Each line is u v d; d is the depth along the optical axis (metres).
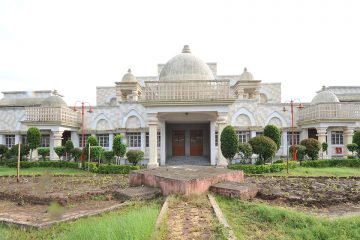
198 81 16.75
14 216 6.68
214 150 19.58
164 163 19.75
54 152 20.61
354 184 11.14
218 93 16.64
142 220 5.31
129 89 26.25
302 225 5.93
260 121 22.53
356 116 20.31
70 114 22.09
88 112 23.20
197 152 22.19
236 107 22.38
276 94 30.59
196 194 8.19
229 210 7.02
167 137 22.16
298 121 22.67
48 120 20.58
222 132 16.02
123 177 13.54
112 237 4.63
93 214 6.61
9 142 24.23
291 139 22.91
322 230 5.62
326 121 20.06
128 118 22.69
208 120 20.75
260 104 22.69
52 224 5.92
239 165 14.98
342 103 20.31
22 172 15.48
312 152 18.25
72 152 18.17
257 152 16.02
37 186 10.57
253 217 6.45
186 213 6.38
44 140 23.45
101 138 23.12
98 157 16.72
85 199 8.57
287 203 7.98
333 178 12.98
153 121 16.81
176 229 5.21
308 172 14.80
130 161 17.11
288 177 13.36
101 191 9.20
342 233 5.54
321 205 7.82
